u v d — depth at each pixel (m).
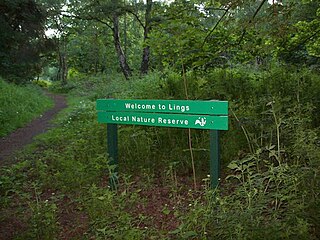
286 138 5.15
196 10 7.32
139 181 5.81
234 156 5.77
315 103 6.37
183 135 6.61
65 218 4.89
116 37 26.94
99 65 49.56
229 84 7.31
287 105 6.02
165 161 6.24
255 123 5.63
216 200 4.09
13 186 5.82
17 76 21.80
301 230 2.98
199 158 6.11
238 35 7.81
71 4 25.92
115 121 5.77
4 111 13.04
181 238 3.65
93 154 6.96
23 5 20.89
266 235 3.10
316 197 3.46
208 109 4.85
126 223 4.18
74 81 38.72
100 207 4.67
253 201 3.63
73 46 47.12
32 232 4.30
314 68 9.34
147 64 23.42
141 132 6.65
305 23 8.89
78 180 5.75
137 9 23.72
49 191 5.91
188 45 7.40
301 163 4.44
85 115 12.14
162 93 8.25
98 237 4.01
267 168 5.11
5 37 20.28
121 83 21.53
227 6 6.50
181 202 4.93
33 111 15.91
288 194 3.81
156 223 4.48
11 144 9.98
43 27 22.73
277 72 7.60
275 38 6.62
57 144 8.90
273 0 6.25
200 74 8.23
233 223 3.33
